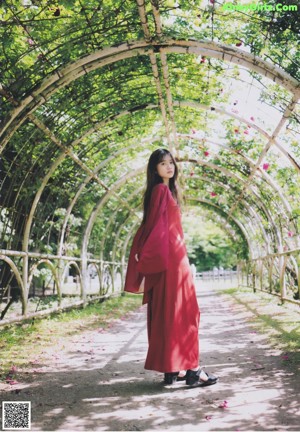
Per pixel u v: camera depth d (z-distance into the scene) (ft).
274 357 12.03
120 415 7.51
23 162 16.81
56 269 22.85
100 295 32.04
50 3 11.69
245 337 15.74
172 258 9.34
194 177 34.35
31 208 18.04
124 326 19.71
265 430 6.70
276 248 29.73
